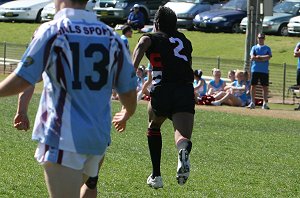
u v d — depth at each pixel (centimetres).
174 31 2125
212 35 9012
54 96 1264
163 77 2075
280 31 8806
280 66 6375
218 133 3784
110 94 1307
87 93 1267
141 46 2075
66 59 1257
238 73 5550
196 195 2239
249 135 3772
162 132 3694
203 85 5469
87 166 1303
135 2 9831
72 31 1266
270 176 2639
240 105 5488
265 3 5884
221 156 3045
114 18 9781
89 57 1267
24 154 2803
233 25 9156
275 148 3350
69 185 1255
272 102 5850
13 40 9431
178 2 9712
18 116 1417
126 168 2623
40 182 2302
